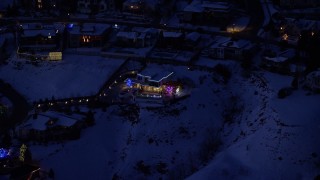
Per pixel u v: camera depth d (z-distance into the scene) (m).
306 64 108.88
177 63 113.69
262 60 110.81
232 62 113.94
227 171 84.94
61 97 106.62
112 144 96.31
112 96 106.38
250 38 122.56
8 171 89.00
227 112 101.50
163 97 103.69
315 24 122.06
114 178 89.69
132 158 92.50
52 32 122.75
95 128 98.25
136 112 100.81
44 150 93.12
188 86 106.69
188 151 93.00
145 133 96.38
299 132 88.12
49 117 95.88
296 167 83.31
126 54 117.44
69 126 95.12
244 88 105.69
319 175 79.25
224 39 121.69
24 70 115.88
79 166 91.56
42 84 111.56
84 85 109.81
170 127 97.19
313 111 91.50
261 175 83.25
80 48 122.00
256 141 89.00
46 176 88.31
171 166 90.88
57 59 117.50
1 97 107.94
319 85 96.81
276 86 101.38
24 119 100.44
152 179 89.31
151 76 106.44
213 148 92.25
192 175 85.62
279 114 92.19
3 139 93.25
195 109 100.75
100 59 118.00
